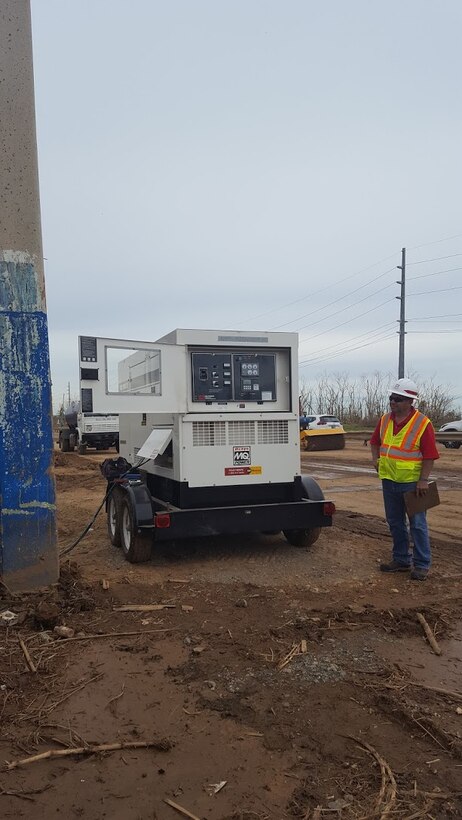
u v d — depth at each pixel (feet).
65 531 32.04
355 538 28.22
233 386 23.57
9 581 18.53
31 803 9.53
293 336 24.20
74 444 102.47
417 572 21.25
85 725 11.74
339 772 10.25
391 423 22.24
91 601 18.33
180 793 9.75
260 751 10.84
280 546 26.40
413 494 21.21
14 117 18.56
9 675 13.75
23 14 18.67
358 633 16.19
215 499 23.56
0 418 18.40
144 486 24.34
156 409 22.31
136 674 13.85
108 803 9.53
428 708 12.21
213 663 14.34
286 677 13.61
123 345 21.65
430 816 9.18
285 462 24.35
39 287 18.86
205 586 20.56
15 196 18.56
